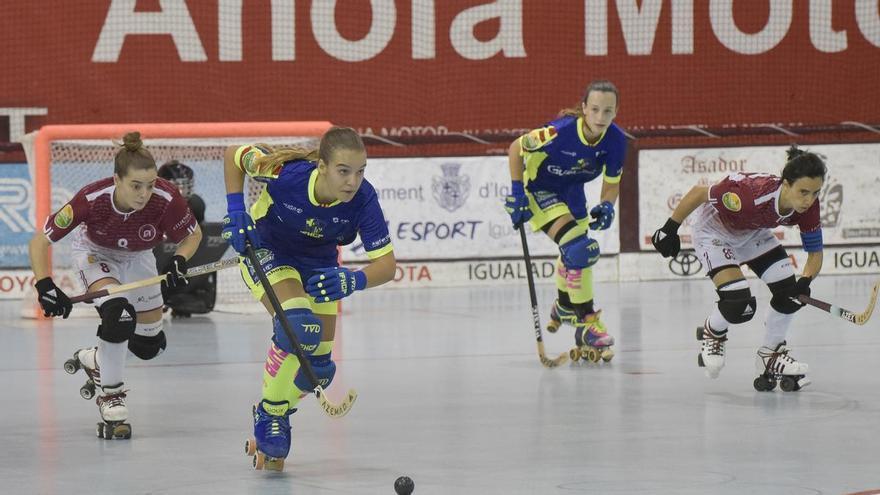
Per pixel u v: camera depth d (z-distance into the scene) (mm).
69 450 17312
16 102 43656
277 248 15914
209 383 23203
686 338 28750
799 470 15594
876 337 28375
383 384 22797
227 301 36031
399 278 40938
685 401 20797
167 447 17484
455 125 45688
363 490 14750
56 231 17766
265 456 15781
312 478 15430
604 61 46094
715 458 16359
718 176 42344
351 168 14375
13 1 43375
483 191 41344
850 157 42375
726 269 21469
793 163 19781
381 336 29688
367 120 45406
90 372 19328
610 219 25750
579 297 25391
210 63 44656
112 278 18609
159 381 23453
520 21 45594
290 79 45062
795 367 21297
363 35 45156
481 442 17609
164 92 44469
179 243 18656
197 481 15312
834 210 42344
